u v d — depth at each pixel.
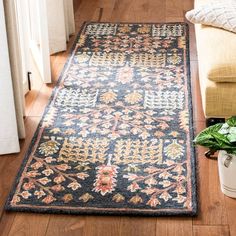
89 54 3.68
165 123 2.83
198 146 2.64
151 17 4.36
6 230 2.14
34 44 3.51
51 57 3.68
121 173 2.44
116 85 3.25
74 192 2.32
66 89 3.21
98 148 2.63
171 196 2.29
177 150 2.60
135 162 2.52
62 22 3.68
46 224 2.16
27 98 3.14
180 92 3.14
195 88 3.20
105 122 2.86
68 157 2.57
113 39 3.92
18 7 2.96
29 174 2.45
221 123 2.43
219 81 2.51
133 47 3.77
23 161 2.54
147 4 4.65
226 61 2.51
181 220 2.17
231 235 2.09
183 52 3.66
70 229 2.14
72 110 2.98
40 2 3.10
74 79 3.34
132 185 2.36
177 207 2.22
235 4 2.92
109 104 3.03
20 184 2.38
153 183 2.37
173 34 3.98
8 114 2.54
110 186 2.36
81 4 4.69
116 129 2.79
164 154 2.57
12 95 2.52
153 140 2.69
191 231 2.11
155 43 3.82
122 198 2.28
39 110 3.01
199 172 2.47
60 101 3.08
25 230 2.13
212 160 2.55
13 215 2.21
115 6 4.63
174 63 3.50
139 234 2.10
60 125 2.84
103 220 2.18
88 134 2.75
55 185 2.37
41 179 2.41
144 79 3.31
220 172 2.30
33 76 3.40
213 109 2.56
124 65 3.50
